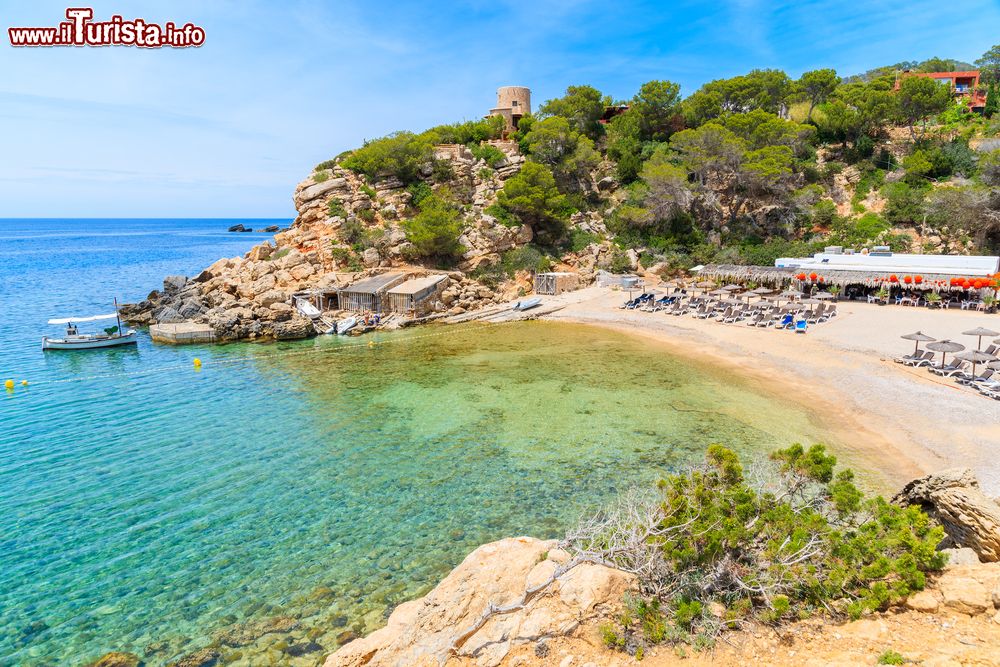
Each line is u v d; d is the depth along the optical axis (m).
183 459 23.78
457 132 83.12
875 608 9.58
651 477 20.92
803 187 72.12
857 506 11.55
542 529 17.66
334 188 65.81
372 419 28.16
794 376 33.25
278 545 17.34
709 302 52.75
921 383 29.23
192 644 13.35
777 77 83.81
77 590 15.45
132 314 57.50
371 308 54.09
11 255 144.25
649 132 89.62
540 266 64.81
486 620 10.12
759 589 9.87
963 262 50.47
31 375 37.28
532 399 30.52
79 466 23.20
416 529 17.98
